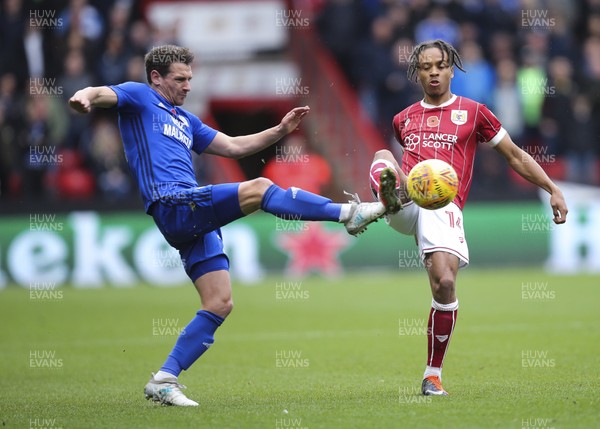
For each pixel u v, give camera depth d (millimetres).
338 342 35031
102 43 67750
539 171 23203
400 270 62562
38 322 41906
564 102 68062
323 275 61281
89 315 43906
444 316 22344
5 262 57281
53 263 57844
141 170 22125
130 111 22172
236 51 71438
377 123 67625
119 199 59156
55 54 65312
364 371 28359
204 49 71188
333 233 61750
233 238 60188
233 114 71312
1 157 61688
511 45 70562
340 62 71125
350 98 68438
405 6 69812
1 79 64062
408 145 23531
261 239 60656
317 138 68812
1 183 61750
